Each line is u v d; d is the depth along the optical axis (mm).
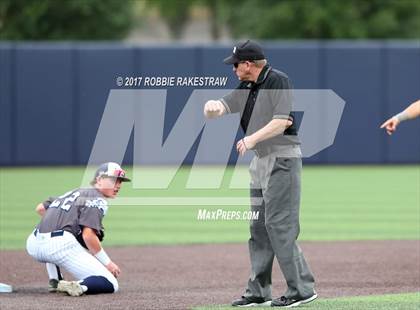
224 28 162500
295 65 63469
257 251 21625
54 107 63312
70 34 100125
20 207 44438
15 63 62938
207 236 36375
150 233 37188
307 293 21125
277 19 103312
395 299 22516
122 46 62531
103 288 23344
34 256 23688
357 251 31750
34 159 63562
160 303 21875
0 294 23375
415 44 63969
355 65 63812
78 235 23375
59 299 22422
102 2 100375
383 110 64562
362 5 103812
